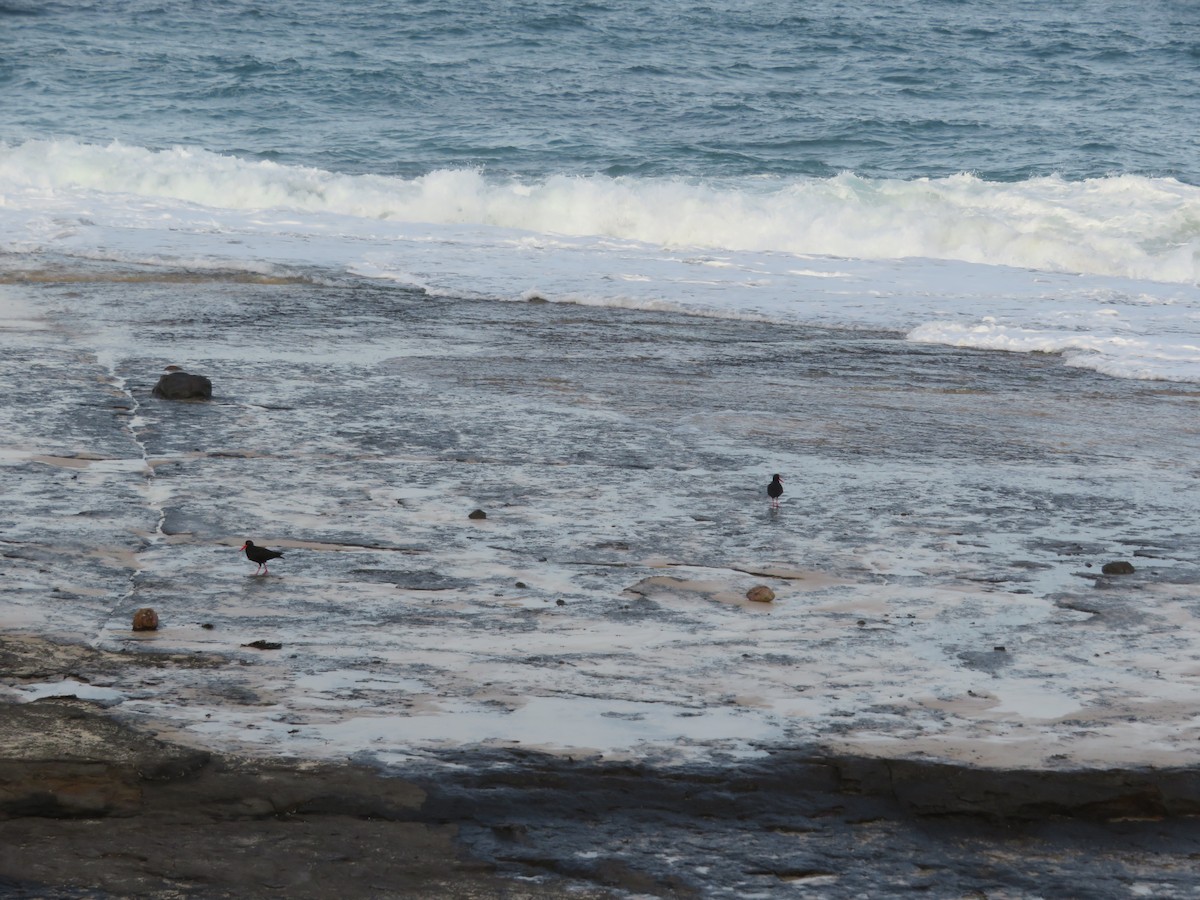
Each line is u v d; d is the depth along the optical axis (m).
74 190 31.09
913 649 7.81
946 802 6.01
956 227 27.81
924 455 12.77
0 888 5.03
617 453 12.45
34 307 19.23
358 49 61.19
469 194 30.66
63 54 57.62
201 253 24.30
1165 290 23.59
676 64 60.09
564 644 7.73
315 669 7.20
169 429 12.72
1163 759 6.35
